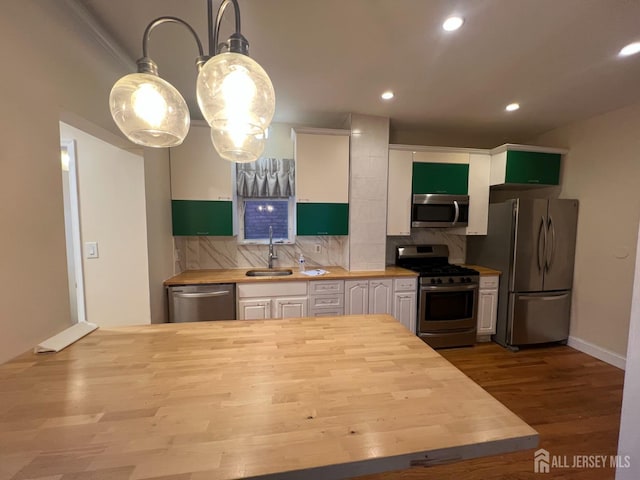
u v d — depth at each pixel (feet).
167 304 8.46
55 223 4.12
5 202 3.33
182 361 3.32
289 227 10.80
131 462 1.92
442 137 11.64
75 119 4.90
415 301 9.95
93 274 7.14
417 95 7.99
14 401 2.56
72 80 4.58
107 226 7.09
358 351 3.60
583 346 9.78
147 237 7.25
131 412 2.42
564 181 10.39
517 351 9.91
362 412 2.44
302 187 9.57
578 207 9.90
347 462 1.95
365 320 4.75
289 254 10.83
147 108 2.90
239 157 4.14
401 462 2.03
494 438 2.18
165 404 2.53
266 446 2.06
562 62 6.24
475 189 10.73
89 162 6.97
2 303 3.28
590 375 8.33
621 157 8.66
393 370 3.15
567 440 5.91
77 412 2.41
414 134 11.41
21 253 3.54
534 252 9.84
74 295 7.11
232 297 8.68
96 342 3.84
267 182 10.03
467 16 4.80
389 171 10.16
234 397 2.64
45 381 2.90
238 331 4.24
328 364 3.27
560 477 5.11
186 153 8.97
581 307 9.86
